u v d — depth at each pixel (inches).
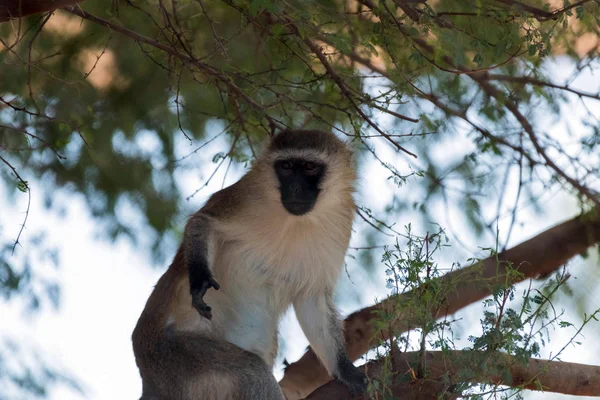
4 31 531.2
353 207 446.9
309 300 437.4
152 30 529.7
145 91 555.5
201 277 401.4
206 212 426.9
